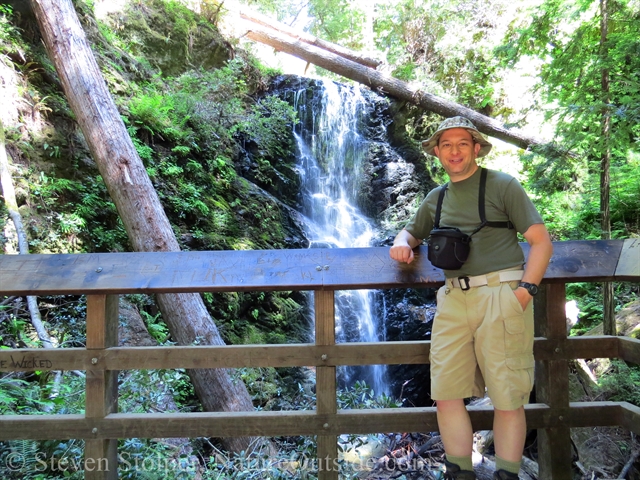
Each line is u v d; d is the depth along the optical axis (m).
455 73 12.59
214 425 2.18
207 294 6.40
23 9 6.36
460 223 2.00
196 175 7.79
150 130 7.23
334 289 2.20
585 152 5.25
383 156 11.55
